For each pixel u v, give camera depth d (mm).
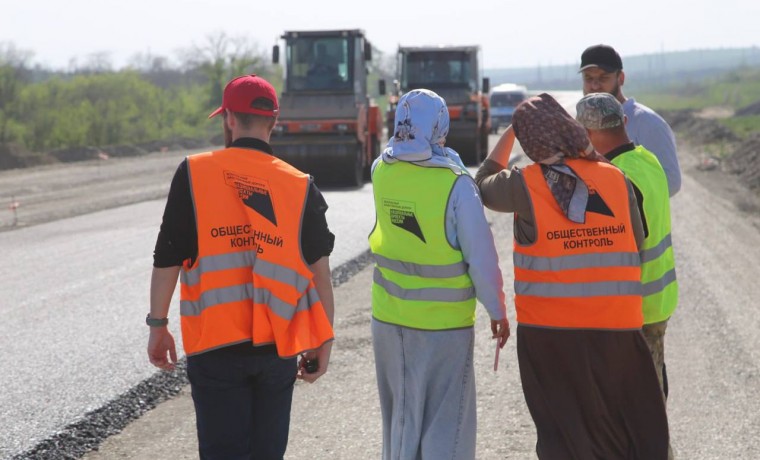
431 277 13500
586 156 13047
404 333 13656
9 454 18031
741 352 24984
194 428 19703
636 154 14234
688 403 20969
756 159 78500
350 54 75688
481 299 13539
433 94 13555
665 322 14500
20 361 24719
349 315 29562
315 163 73125
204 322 12062
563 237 12773
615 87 16297
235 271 12133
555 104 13141
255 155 12445
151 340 12461
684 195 63875
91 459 17969
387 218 13719
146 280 36125
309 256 12359
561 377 12953
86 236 49188
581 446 12938
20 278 37438
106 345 26234
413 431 13672
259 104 12492
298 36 75812
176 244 12148
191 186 12109
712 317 29125
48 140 134500
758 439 18484
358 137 73375
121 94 172250
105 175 89750
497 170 14250
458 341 13625
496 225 49469
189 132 173000
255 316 12062
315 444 18531
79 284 35688
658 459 12891
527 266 13039
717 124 133750
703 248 42750
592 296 12750
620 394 12961
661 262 14180
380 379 14281
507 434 18812
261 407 12523
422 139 13430
